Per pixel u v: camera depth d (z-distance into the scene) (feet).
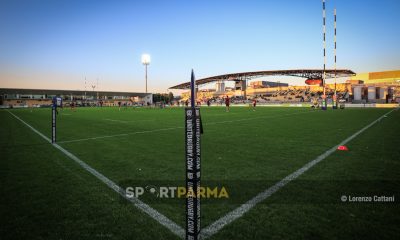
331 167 15.44
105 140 27.45
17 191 11.96
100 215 9.45
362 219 8.83
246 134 31.19
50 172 15.12
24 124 48.75
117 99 330.13
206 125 43.60
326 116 64.80
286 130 35.01
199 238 7.66
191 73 7.21
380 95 177.37
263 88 297.53
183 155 19.61
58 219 9.15
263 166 15.90
